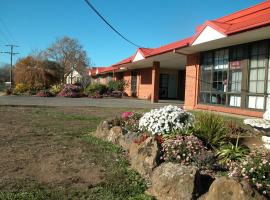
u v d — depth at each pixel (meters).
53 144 7.98
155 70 25.09
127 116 9.41
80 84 44.91
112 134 8.40
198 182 4.61
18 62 46.38
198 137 6.89
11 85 50.84
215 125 7.16
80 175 5.66
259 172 4.44
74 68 60.28
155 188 4.91
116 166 6.20
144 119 7.57
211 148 6.82
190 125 7.29
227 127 8.44
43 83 43.47
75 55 60.53
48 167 6.08
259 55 13.59
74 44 60.50
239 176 4.50
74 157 6.80
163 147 5.73
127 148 7.37
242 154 6.07
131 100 28.56
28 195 4.70
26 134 9.25
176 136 6.44
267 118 6.80
